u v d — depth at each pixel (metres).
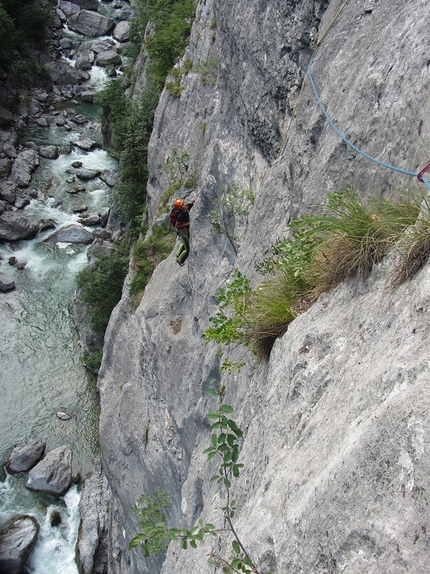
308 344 4.91
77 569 16.91
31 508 18.25
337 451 3.58
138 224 23.73
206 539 6.95
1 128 34.28
